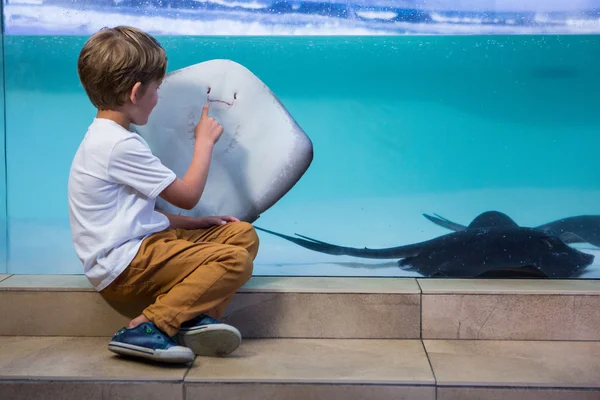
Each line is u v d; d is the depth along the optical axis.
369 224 2.19
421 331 2.02
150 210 1.87
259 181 2.18
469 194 2.17
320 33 2.11
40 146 2.17
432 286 2.05
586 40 2.09
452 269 2.19
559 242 2.16
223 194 2.18
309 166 2.17
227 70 2.13
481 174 2.16
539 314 2.00
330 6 2.10
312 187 2.18
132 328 1.78
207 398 1.67
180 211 2.16
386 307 2.01
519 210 2.17
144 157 1.78
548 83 2.12
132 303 2.01
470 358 1.84
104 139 1.77
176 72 2.13
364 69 2.12
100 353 1.87
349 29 2.11
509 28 2.10
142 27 2.12
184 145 2.15
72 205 1.84
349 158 2.16
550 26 2.09
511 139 2.14
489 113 2.14
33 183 2.19
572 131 2.13
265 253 2.20
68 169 2.18
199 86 2.13
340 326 2.03
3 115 2.16
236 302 2.03
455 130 2.15
